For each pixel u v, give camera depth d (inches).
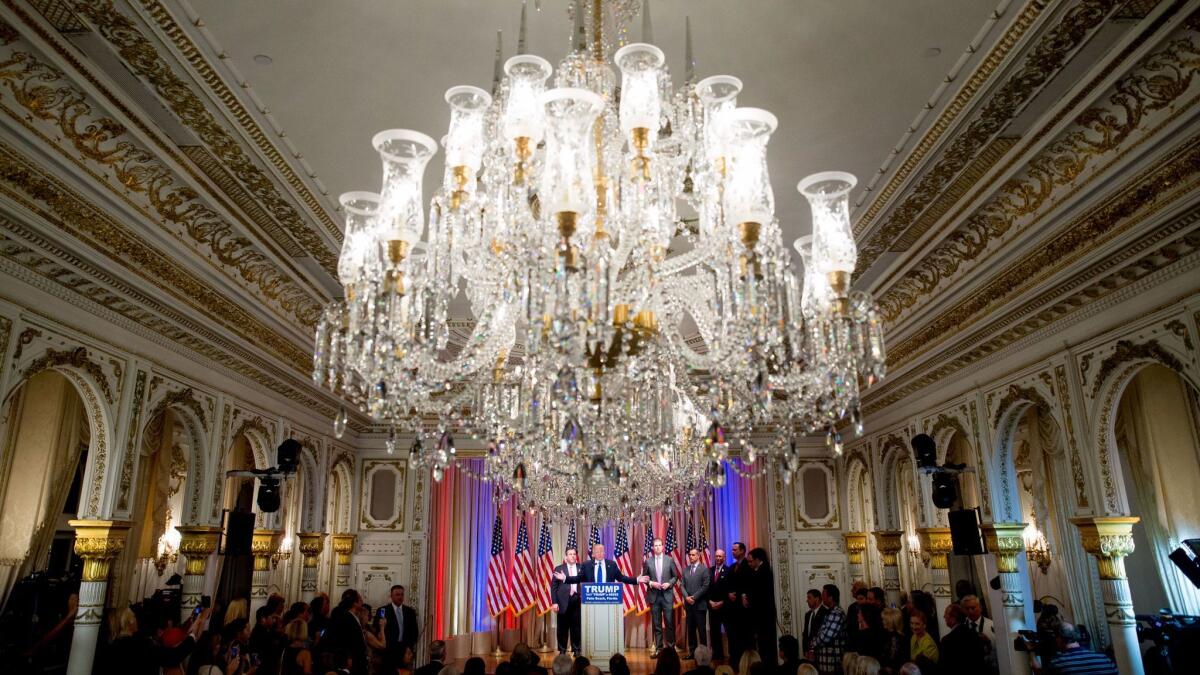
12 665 276.4
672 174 171.3
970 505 420.8
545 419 208.2
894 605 401.7
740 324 149.8
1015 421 301.3
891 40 183.3
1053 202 233.5
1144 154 189.9
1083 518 245.0
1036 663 291.9
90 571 235.1
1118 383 237.1
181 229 248.7
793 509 490.0
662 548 476.1
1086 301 246.1
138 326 255.4
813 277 171.9
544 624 500.1
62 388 324.8
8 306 199.2
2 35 165.8
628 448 198.7
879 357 159.2
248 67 190.2
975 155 228.8
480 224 177.8
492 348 189.2
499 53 170.9
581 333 148.1
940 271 305.3
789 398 187.3
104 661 161.5
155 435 379.2
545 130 146.6
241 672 253.9
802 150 232.8
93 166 204.8
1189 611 309.0
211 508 298.7
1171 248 202.5
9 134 172.2
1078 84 192.4
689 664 410.3
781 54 189.2
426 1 170.6
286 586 445.7
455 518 490.6
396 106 209.0
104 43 174.7
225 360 308.0
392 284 148.0
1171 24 167.5
